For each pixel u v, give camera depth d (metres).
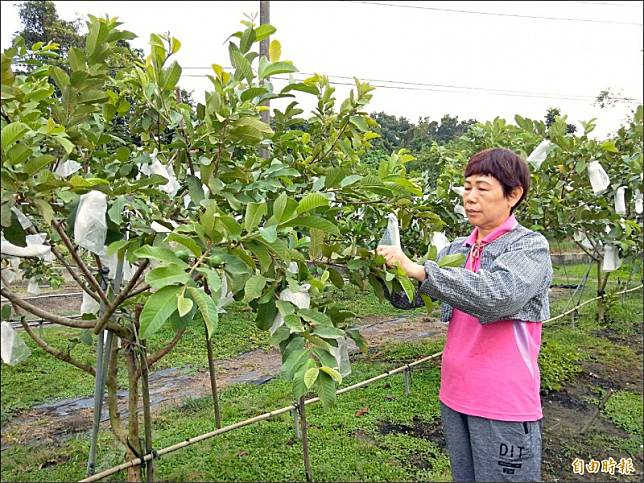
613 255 5.29
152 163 2.13
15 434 3.50
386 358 5.04
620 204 4.84
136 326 2.29
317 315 1.52
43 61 2.54
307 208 1.43
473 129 5.09
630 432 3.60
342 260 2.05
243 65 1.89
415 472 3.00
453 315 2.14
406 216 2.46
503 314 1.80
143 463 2.35
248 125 1.75
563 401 4.10
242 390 4.15
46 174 1.43
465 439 2.12
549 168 4.83
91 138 1.88
